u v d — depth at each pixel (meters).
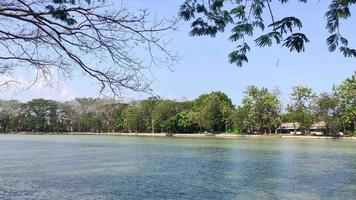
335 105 110.56
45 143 93.75
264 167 41.81
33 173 36.12
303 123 120.69
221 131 146.38
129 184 30.08
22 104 164.25
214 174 36.16
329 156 55.56
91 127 156.62
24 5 8.05
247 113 127.31
